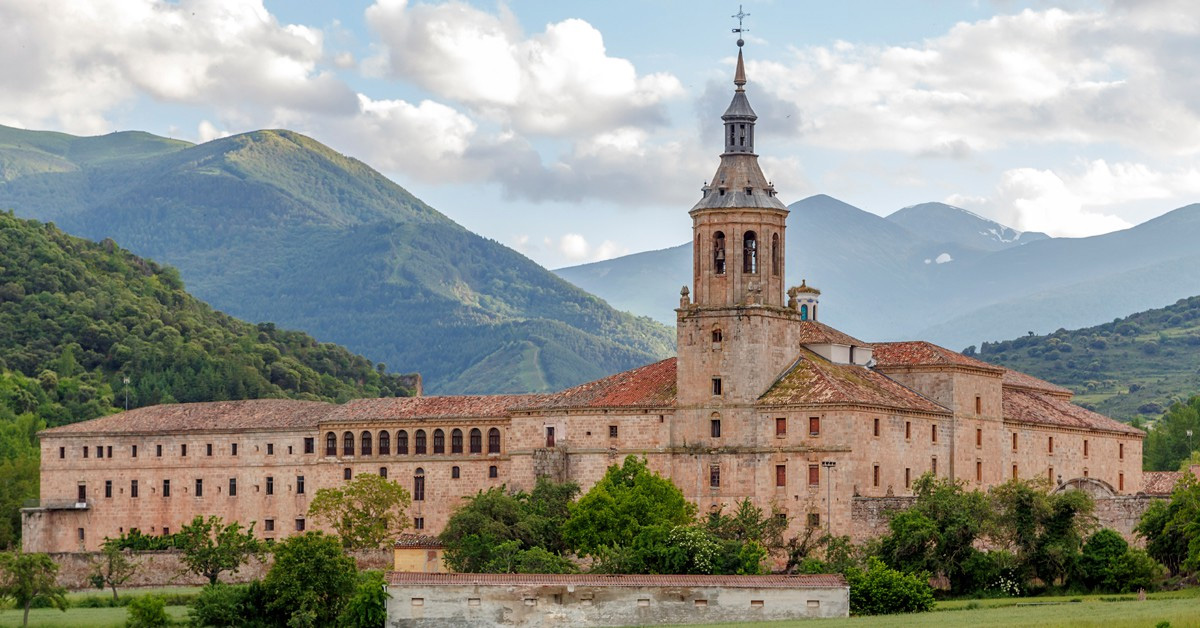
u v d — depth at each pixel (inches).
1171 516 6432.1
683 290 7214.6
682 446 7111.2
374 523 7539.4
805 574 5885.8
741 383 7032.5
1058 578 6245.1
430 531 7815.0
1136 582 6122.1
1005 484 6540.4
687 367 7145.7
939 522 6289.4
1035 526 6328.7
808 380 6988.2
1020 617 5147.6
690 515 6776.6
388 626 5511.8
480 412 7810.0
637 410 7214.6
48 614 6407.5
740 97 7278.5
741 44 7367.1
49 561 6456.7
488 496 6884.8
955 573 6225.4
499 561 6348.4
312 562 5782.5
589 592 5531.5
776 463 6909.5
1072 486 7298.2
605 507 6628.9
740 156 7229.3
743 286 7111.2
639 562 6008.9
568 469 7327.8
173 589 7298.2
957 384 7411.4
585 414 7317.9
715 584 5556.1
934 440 7263.8
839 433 6781.5
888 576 5659.5
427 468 7844.5
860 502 6722.4
